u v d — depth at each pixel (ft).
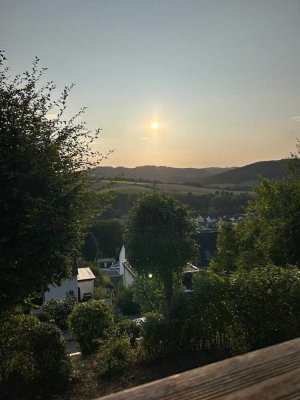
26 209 19.99
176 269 39.24
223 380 2.84
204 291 26.12
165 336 26.68
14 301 20.77
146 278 50.26
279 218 48.37
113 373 25.23
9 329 23.34
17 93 22.50
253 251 53.26
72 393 22.76
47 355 23.22
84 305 36.22
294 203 46.62
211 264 64.54
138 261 38.55
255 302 23.95
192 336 26.76
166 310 28.58
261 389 2.68
